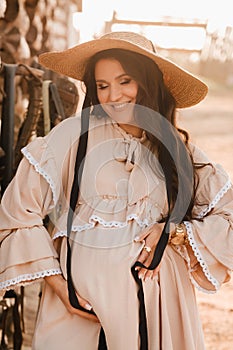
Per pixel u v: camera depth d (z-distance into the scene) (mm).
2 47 5434
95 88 3033
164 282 2926
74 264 2855
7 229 2895
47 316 2922
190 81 3074
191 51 17531
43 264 2855
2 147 3881
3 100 3920
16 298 3773
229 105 20156
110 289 2803
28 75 4055
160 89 3037
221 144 13484
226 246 2939
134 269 2834
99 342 2879
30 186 2906
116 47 2910
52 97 4047
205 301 5906
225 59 24859
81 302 2836
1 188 3865
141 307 2830
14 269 2855
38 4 5984
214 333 5219
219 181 3037
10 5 5457
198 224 2953
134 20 15227
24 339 4324
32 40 5996
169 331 2861
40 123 4125
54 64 3160
